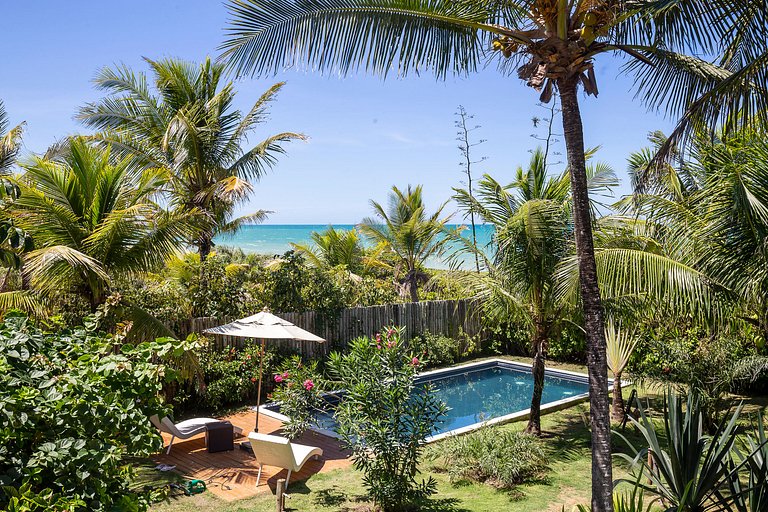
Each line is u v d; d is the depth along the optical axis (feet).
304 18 20.93
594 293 18.76
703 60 22.02
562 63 18.56
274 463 26.86
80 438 10.57
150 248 33.81
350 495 25.71
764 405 40.57
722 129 26.13
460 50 21.79
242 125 67.72
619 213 35.27
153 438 11.49
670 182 34.60
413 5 20.33
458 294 63.77
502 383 55.52
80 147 33.35
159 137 67.10
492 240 34.14
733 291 27.27
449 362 59.98
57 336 12.56
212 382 42.06
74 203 32.89
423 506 24.49
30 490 9.47
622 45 19.51
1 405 9.55
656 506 23.47
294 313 49.85
